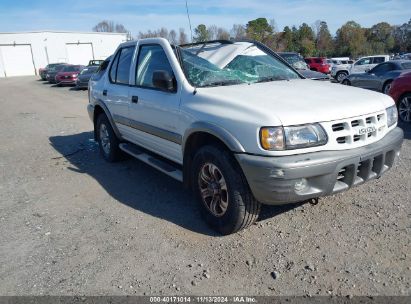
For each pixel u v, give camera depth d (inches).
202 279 115.9
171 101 156.4
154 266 124.0
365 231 135.0
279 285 110.8
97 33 2261.3
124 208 170.9
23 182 217.5
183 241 138.2
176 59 159.9
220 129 128.3
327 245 128.3
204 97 141.3
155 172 219.1
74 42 2183.8
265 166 116.0
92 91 246.5
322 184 119.3
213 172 137.6
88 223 158.4
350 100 133.4
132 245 137.9
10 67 2054.6
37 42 2084.2
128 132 206.4
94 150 281.3
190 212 162.1
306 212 151.8
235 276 116.3
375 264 116.4
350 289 106.8
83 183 208.2
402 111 319.9
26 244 144.1
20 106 618.2
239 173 128.0
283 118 117.0
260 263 121.6
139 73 188.9
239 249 130.1
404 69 500.4
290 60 561.6
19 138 345.1
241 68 171.3
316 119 119.6
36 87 1087.0
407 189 167.3
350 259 119.9
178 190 188.5
